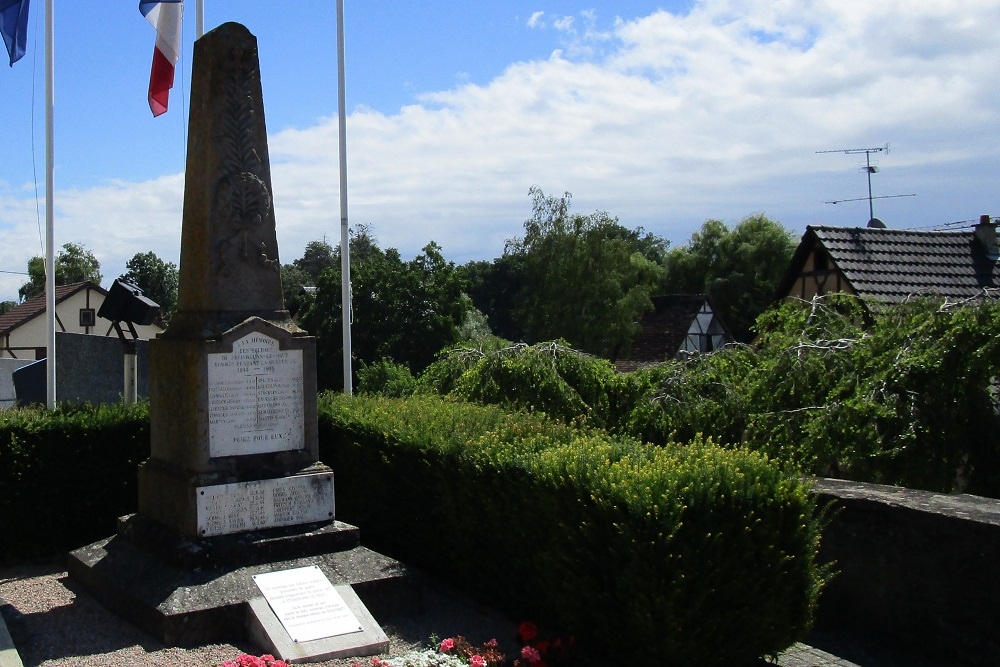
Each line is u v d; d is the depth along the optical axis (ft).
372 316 107.14
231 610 20.07
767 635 18.25
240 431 23.11
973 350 30.09
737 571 17.90
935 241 66.44
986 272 64.64
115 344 49.75
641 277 141.59
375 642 19.43
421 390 41.19
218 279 23.66
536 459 20.81
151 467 24.52
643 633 17.65
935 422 30.22
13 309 119.14
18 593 23.53
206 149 23.93
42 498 28.50
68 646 19.39
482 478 22.24
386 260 123.75
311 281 196.95
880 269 62.44
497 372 37.78
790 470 19.71
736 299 153.99
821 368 33.60
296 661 18.45
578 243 132.46
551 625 20.54
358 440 28.04
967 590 20.07
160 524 23.59
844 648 21.13
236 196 23.97
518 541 21.07
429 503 24.76
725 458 19.56
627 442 22.21
